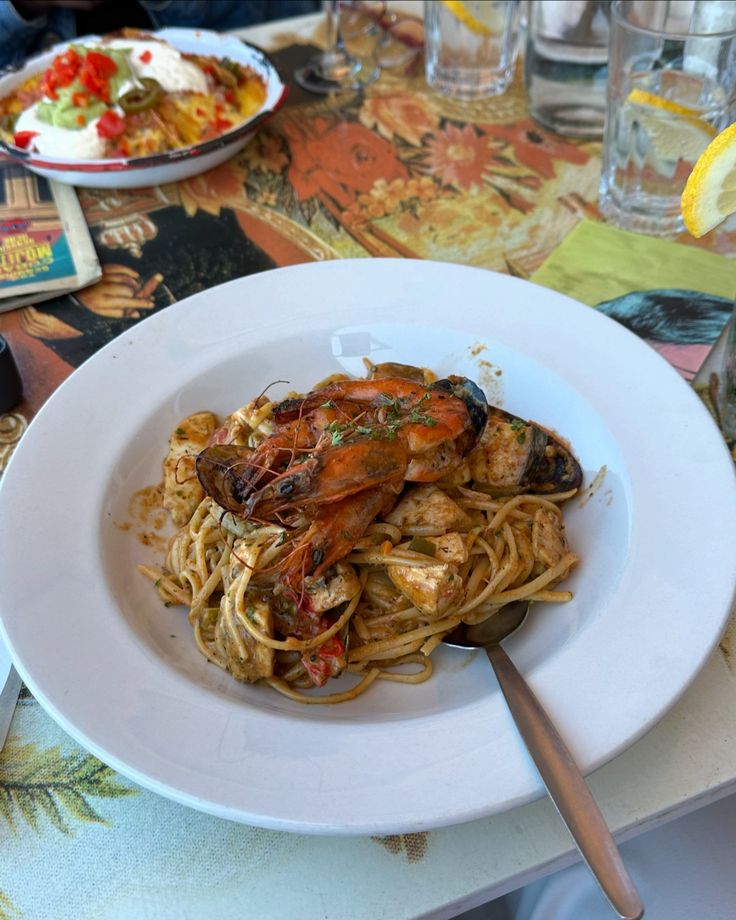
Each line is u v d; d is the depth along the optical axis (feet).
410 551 1.06
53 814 0.88
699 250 1.56
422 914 0.81
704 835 1.29
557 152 1.86
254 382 1.32
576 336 1.27
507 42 2.00
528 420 1.26
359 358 1.35
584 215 1.68
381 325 1.33
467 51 2.00
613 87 1.64
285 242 1.65
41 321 1.49
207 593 1.08
